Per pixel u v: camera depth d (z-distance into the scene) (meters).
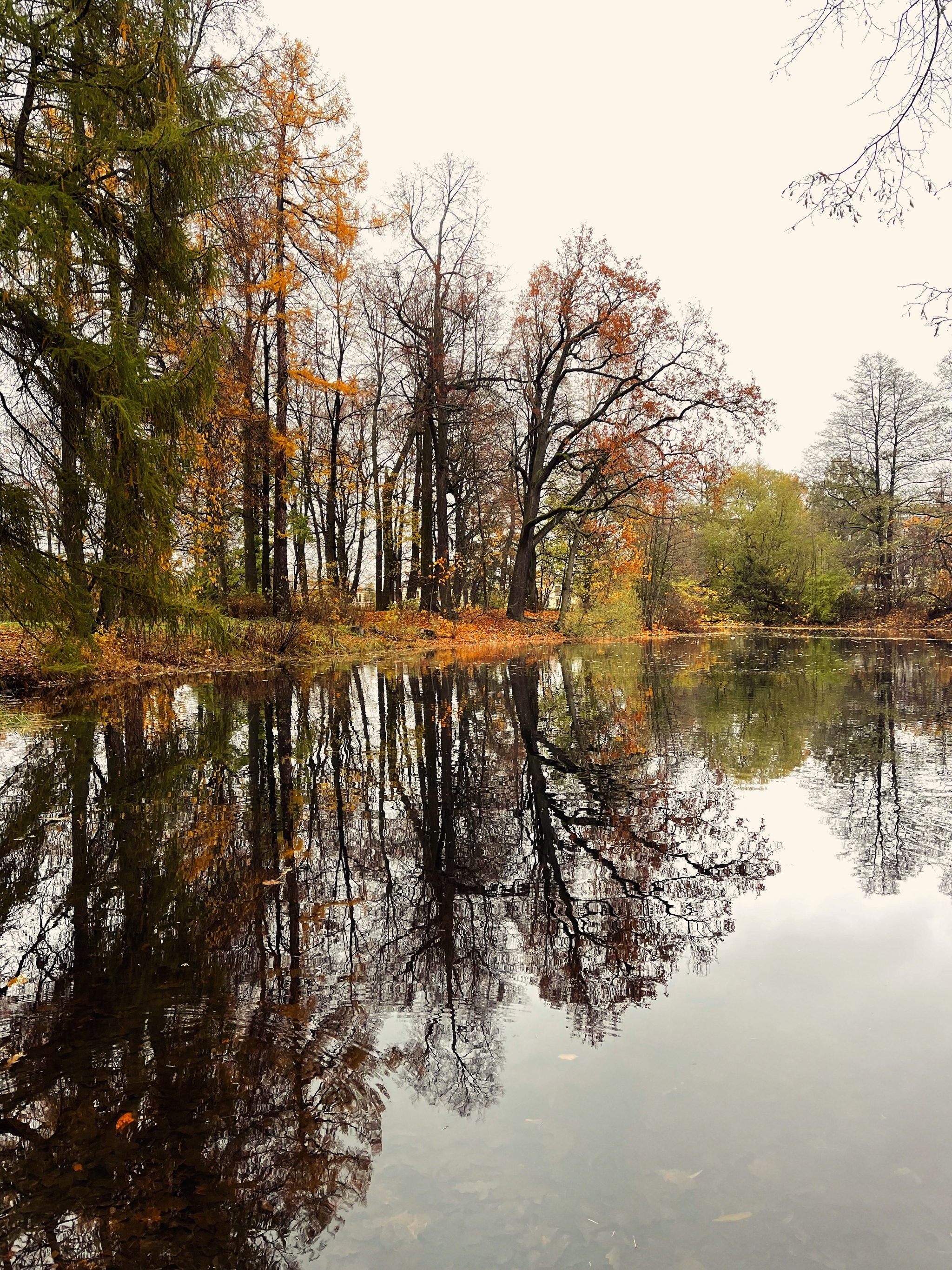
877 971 2.97
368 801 5.59
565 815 5.21
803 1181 1.83
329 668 16.33
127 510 6.31
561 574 38.75
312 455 22.80
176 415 6.55
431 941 3.23
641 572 32.03
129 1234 1.64
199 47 12.23
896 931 3.34
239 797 5.68
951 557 31.28
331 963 3.02
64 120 6.49
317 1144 1.95
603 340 24.12
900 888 3.86
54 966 2.96
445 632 25.14
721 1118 2.08
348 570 29.23
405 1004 2.69
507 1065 2.32
